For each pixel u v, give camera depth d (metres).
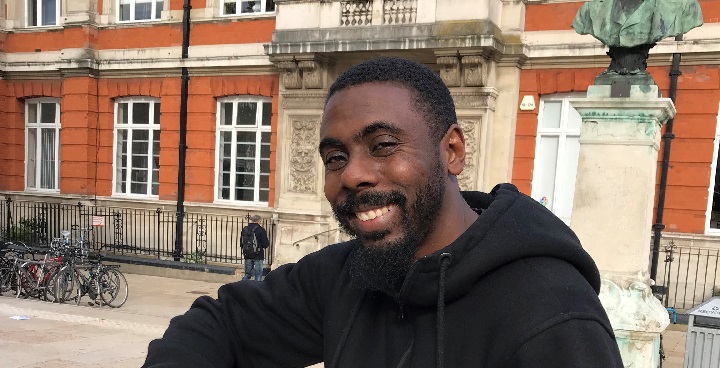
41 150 15.42
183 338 1.37
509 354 0.92
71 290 9.07
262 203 12.77
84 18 13.94
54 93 14.73
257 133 12.80
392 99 1.04
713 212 9.38
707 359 4.34
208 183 13.00
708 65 9.12
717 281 9.09
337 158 1.09
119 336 6.99
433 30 10.09
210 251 12.85
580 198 4.05
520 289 0.97
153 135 13.83
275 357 1.45
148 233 13.49
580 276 1.00
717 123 9.17
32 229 14.30
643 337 3.61
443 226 1.11
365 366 1.13
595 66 9.89
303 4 11.22
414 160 1.03
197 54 12.99
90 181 14.18
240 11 12.90
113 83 13.95
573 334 0.88
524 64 10.41
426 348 1.05
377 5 10.63
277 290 1.45
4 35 15.26
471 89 10.23
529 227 1.05
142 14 13.88
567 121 10.27
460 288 1.01
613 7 3.94
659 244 9.41
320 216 11.53
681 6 3.73
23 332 7.00
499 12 10.29
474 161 10.29
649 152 3.90
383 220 1.04
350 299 1.23
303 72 11.51
